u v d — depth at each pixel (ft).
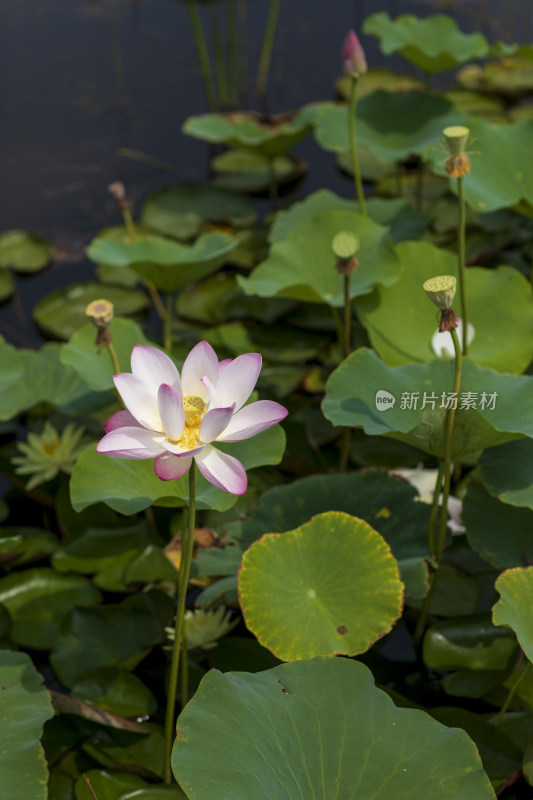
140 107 18.92
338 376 7.63
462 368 7.63
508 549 7.60
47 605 8.32
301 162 16.58
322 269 10.07
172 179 16.58
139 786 6.63
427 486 9.25
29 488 9.50
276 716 5.61
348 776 5.30
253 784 5.12
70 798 6.63
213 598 7.50
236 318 12.27
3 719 6.23
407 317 9.57
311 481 8.34
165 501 6.64
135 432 5.32
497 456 7.64
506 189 10.30
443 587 7.98
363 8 21.95
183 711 5.51
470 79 18.75
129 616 8.05
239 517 8.22
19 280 14.14
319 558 6.96
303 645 6.50
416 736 5.57
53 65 20.40
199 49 18.67
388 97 13.08
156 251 10.87
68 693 7.81
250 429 5.31
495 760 6.68
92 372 8.61
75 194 16.19
